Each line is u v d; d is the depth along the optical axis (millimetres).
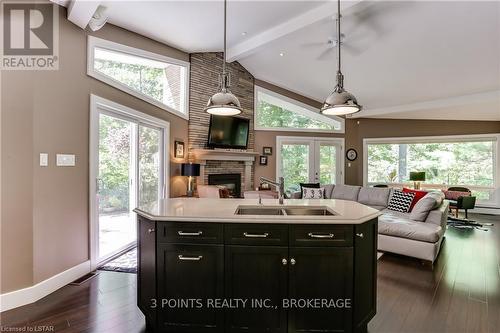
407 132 7738
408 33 4094
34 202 2488
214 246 1907
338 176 8031
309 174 7824
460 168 7324
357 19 3963
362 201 5793
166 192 4828
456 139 7262
